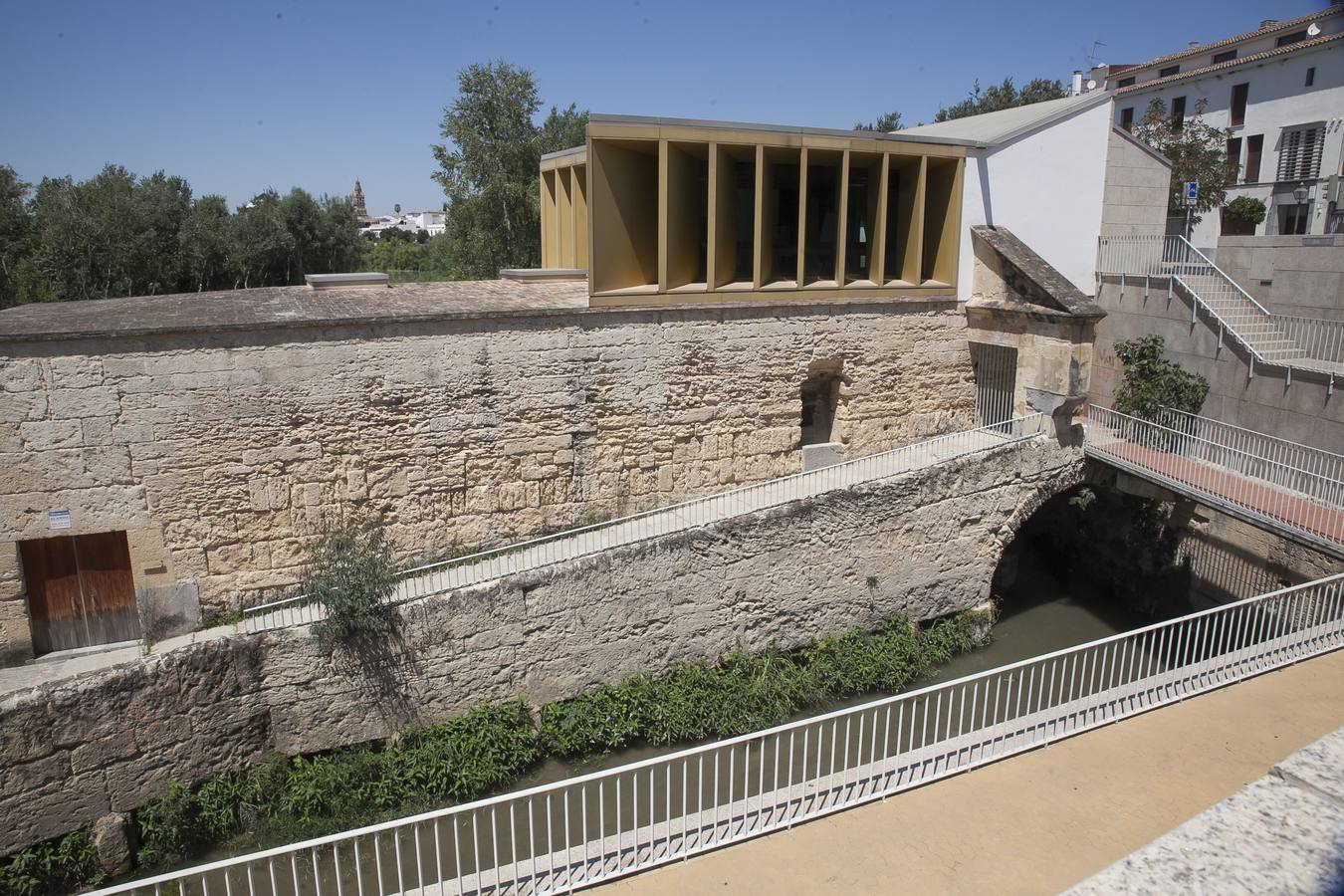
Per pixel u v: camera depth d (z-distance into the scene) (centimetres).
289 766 1255
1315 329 1791
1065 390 1720
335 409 1432
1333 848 274
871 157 1838
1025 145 1961
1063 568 2059
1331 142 2775
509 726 1341
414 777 1249
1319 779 311
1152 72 3656
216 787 1201
